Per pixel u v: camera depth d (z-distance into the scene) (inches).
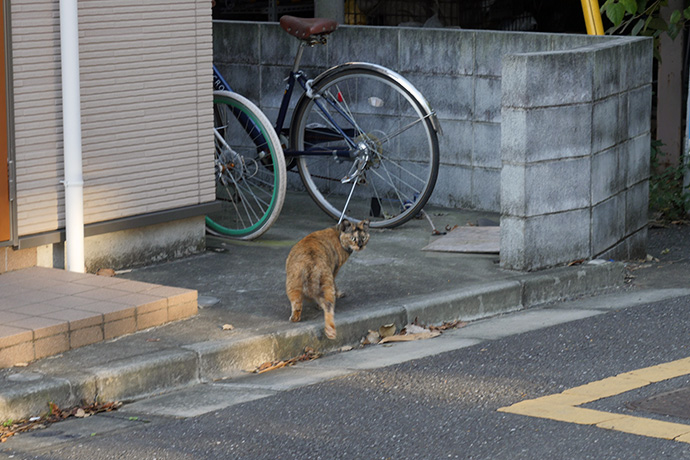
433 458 189.2
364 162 380.8
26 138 288.5
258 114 352.8
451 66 405.4
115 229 310.3
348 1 599.8
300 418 211.9
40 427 212.2
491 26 610.5
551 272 317.4
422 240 361.1
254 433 204.2
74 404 222.1
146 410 221.8
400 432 202.2
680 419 204.2
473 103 402.3
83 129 300.7
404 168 422.9
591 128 327.6
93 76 301.0
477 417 208.8
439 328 283.7
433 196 421.1
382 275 314.8
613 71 339.0
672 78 498.3
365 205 422.0
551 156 317.4
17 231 289.1
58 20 291.9
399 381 234.1
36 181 292.4
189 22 322.0
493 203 405.7
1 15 278.1
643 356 247.9
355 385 232.5
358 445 196.4
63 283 279.0
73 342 243.6
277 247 350.9
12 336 230.7
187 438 202.4
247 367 250.7
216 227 361.1
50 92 292.8
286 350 257.6
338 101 432.1
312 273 264.8
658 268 356.5
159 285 277.4
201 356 242.1
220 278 309.7
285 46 443.2
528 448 191.6
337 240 280.1
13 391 214.4
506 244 318.7
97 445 200.1
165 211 323.6
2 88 280.5
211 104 331.6
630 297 312.3
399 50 417.4
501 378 234.1
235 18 625.6
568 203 325.4
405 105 416.8
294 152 390.0
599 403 215.0
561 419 205.8
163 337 253.3
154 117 317.4
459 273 316.5
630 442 192.7
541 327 276.7
